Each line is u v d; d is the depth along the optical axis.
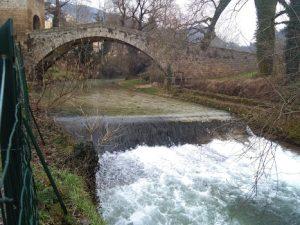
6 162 1.78
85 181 8.71
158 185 11.52
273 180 11.93
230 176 12.26
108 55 40.88
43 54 26.83
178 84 28.80
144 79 37.03
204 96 24.41
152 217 9.57
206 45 26.16
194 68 28.39
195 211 9.95
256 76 22.33
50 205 5.84
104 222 6.50
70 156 9.21
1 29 2.04
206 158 14.07
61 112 16.91
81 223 5.70
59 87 15.97
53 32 26.94
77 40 27.55
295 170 12.70
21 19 29.91
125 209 9.87
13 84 2.12
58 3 40.69
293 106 10.74
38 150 4.18
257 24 13.39
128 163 13.18
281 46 13.16
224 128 16.36
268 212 9.92
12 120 2.14
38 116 12.16
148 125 16.03
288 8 13.55
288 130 15.19
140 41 29.17
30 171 2.81
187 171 12.70
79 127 14.36
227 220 9.54
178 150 15.12
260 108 11.37
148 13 39.50
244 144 12.32
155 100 24.88
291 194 11.01
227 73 28.39
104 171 12.16
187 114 19.16
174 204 10.28
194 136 16.69
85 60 17.30
